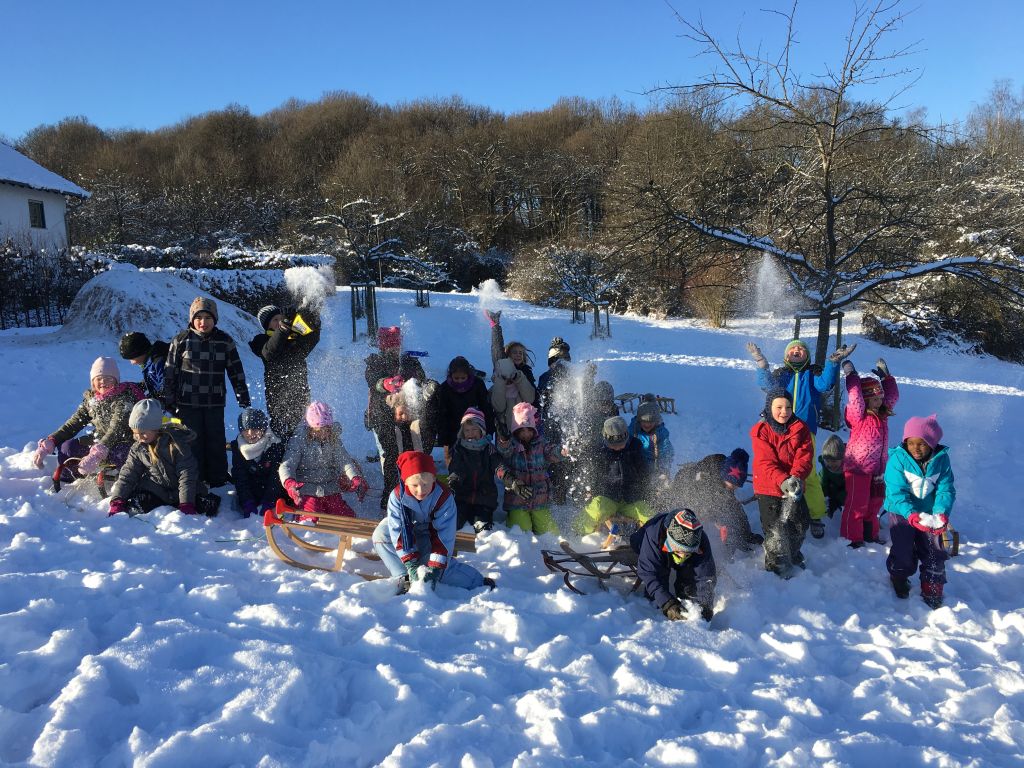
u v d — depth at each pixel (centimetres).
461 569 460
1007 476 818
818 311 1040
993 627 442
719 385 1304
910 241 1105
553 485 594
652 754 296
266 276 1928
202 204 4684
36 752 273
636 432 593
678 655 384
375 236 3106
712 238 1076
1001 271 1196
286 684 320
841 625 445
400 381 591
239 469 586
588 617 426
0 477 610
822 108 1064
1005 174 1379
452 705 318
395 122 5928
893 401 572
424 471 438
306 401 626
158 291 1366
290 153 5694
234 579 446
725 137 1133
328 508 560
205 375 610
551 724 303
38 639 349
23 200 2769
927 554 478
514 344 664
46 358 1099
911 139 1116
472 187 4894
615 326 2308
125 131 6519
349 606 413
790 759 293
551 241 3700
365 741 295
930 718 337
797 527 520
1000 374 1778
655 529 451
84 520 535
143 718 302
